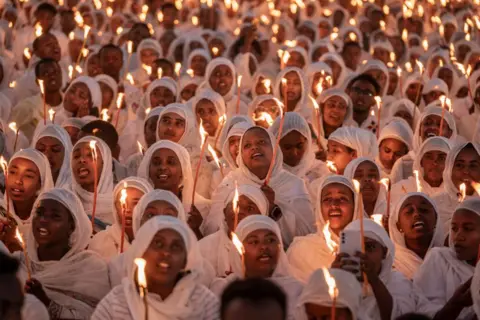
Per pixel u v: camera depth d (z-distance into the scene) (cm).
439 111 998
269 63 1487
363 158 829
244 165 830
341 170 917
